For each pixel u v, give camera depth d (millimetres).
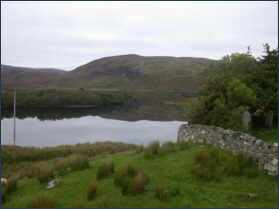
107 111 82812
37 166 9820
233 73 14695
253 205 4922
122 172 6668
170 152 10062
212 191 5680
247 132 10625
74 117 68312
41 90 105188
